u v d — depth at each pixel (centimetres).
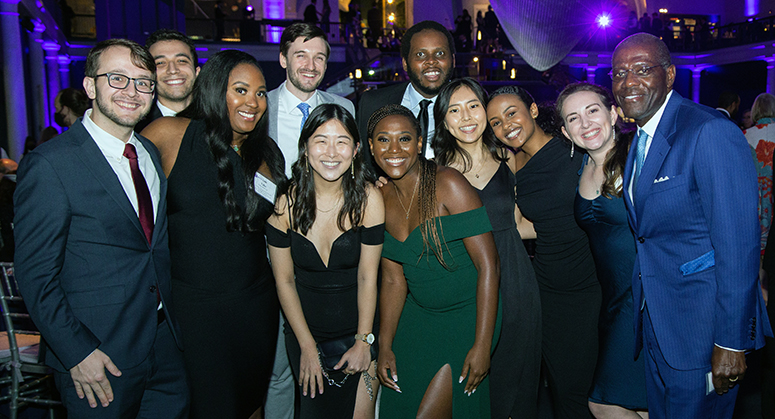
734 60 1725
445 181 216
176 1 1309
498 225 250
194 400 218
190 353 214
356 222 216
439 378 225
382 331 232
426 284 223
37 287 173
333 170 208
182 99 279
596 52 1689
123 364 190
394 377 230
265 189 217
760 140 392
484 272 217
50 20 1235
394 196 224
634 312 214
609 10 1714
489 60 1176
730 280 181
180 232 209
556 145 249
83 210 181
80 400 188
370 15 1570
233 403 222
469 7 1922
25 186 174
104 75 182
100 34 1134
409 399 228
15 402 267
